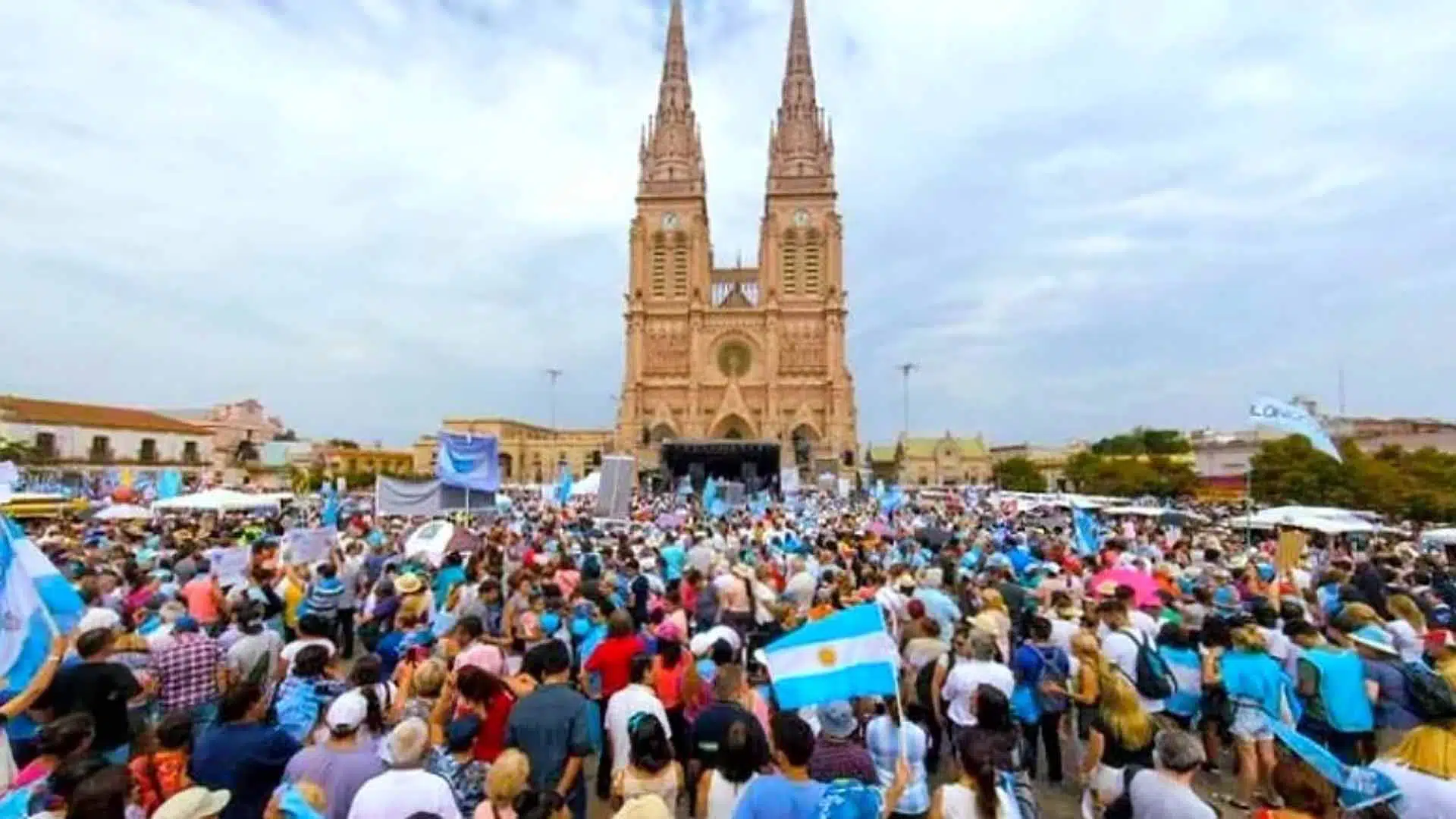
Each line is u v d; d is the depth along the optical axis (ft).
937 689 34.45
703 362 406.21
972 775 19.83
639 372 406.41
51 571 30.81
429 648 32.68
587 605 40.40
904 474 594.65
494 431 531.50
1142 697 33.12
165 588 44.93
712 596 45.65
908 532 99.14
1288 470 182.09
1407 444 304.71
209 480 270.46
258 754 21.39
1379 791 20.77
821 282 408.26
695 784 30.86
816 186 412.77
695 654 33.45
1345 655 31.27
